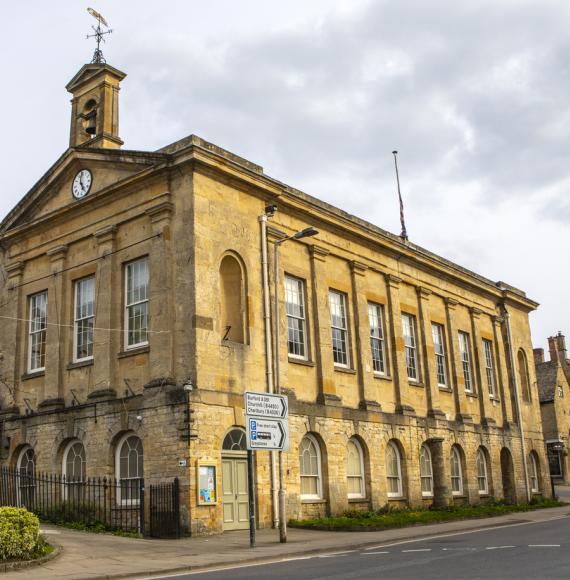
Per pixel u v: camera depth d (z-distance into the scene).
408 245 32.88
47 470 24.59
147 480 21.34
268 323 24.08
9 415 26.56
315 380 26.42
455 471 33.84
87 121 28.11
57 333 25.70
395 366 30.88
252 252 24.30
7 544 14.02
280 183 25.48
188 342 21.61
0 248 29.11
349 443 27.53
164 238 22.78
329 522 22.67
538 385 62.19
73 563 14.72
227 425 21.89
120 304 24.03
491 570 12.04
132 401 22.39
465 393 35.66
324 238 28.23
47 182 27.53
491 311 40.28
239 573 13.08
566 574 11.16
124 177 24.78
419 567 12.92
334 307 28.67
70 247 26.33
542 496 40.66
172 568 13.85
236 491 22.14
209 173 23.27
